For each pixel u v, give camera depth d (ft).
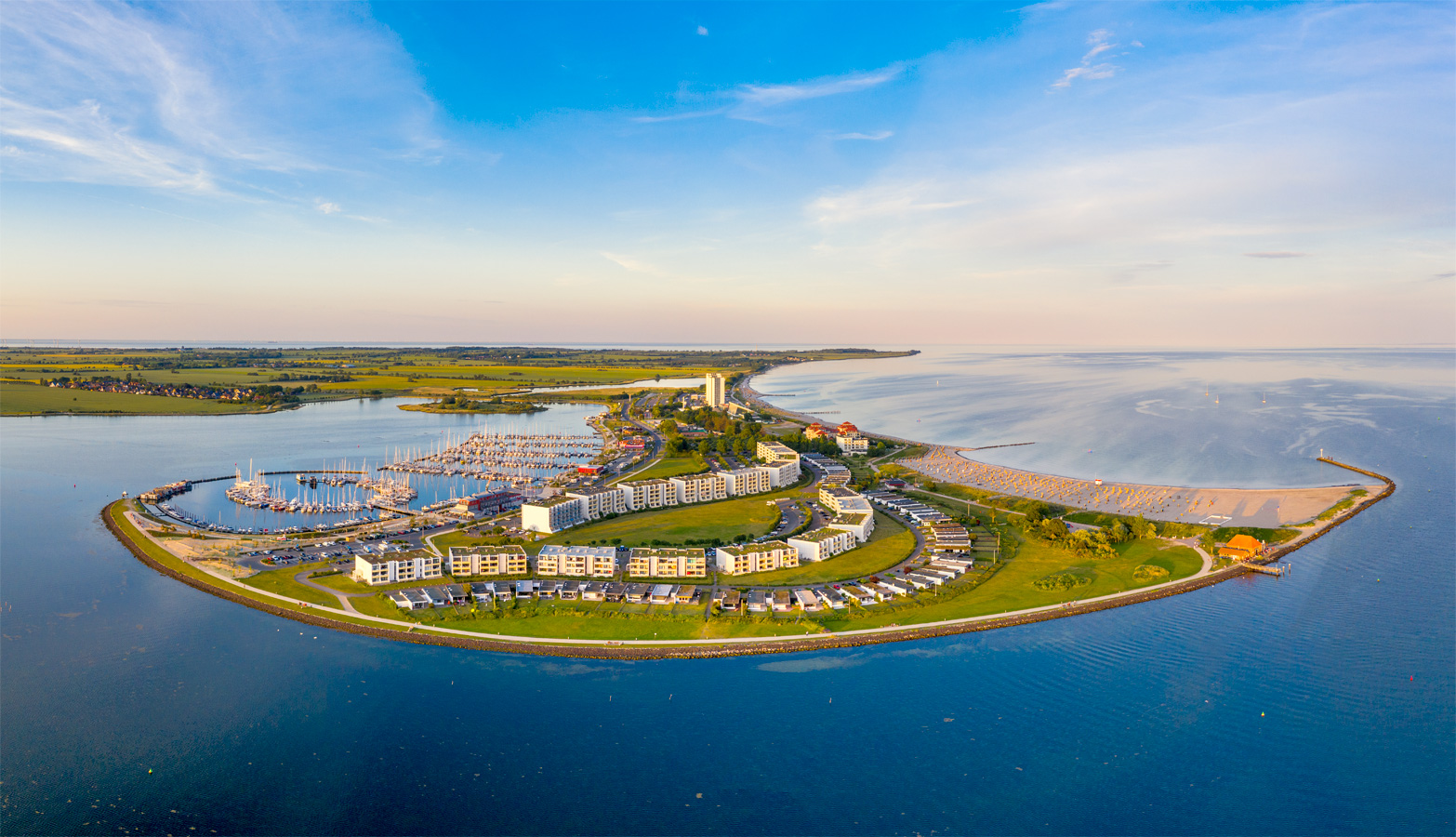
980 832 456.45
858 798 483.92
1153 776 507.71
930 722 566.77
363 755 521.65
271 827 454.40
